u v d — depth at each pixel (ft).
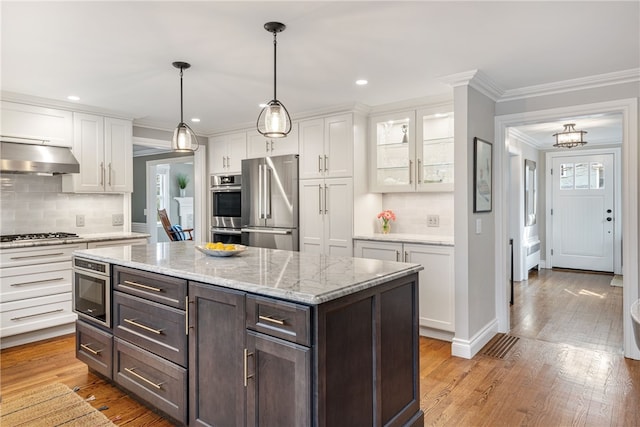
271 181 15.57
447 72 10.28
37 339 11.91
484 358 10.55
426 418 7.68
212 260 8.10
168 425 7.43
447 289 11.57
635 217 10.18
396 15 7.15
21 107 12.10
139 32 7.82
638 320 4.03
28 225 13.17
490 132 11.91
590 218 23.11
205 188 18.56
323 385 5.24
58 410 7.93
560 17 7.25
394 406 6.73
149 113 14.55
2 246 11.00
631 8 6.91
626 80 10.24
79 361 10.40
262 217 15.83
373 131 14.11
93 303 8.96
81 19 7.25
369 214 14.34
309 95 12.41
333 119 13.94
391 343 6.67
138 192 25.75
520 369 9.86
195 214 18.67
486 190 11.67
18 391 8.75
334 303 5.43
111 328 8.50
